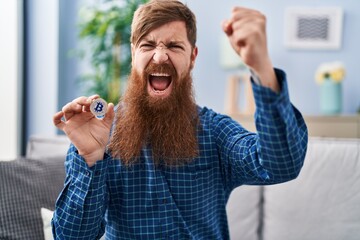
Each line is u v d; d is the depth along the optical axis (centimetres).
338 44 246
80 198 70
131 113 85
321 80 235
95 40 260
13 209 125
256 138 73
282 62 255
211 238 86
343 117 213
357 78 249
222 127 87
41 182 135
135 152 82
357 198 129
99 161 71
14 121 242
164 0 83
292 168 63
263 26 55
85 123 70
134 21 85
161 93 84
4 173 131
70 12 265
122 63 254
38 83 251
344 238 128
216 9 259
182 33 82
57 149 165
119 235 84
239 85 256
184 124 85
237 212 140
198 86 263
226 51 253
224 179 88
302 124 65
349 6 246
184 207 83
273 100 58
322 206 132
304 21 249
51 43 249
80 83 268
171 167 83
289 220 134
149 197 82
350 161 133
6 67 233
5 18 230
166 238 82
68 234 71
